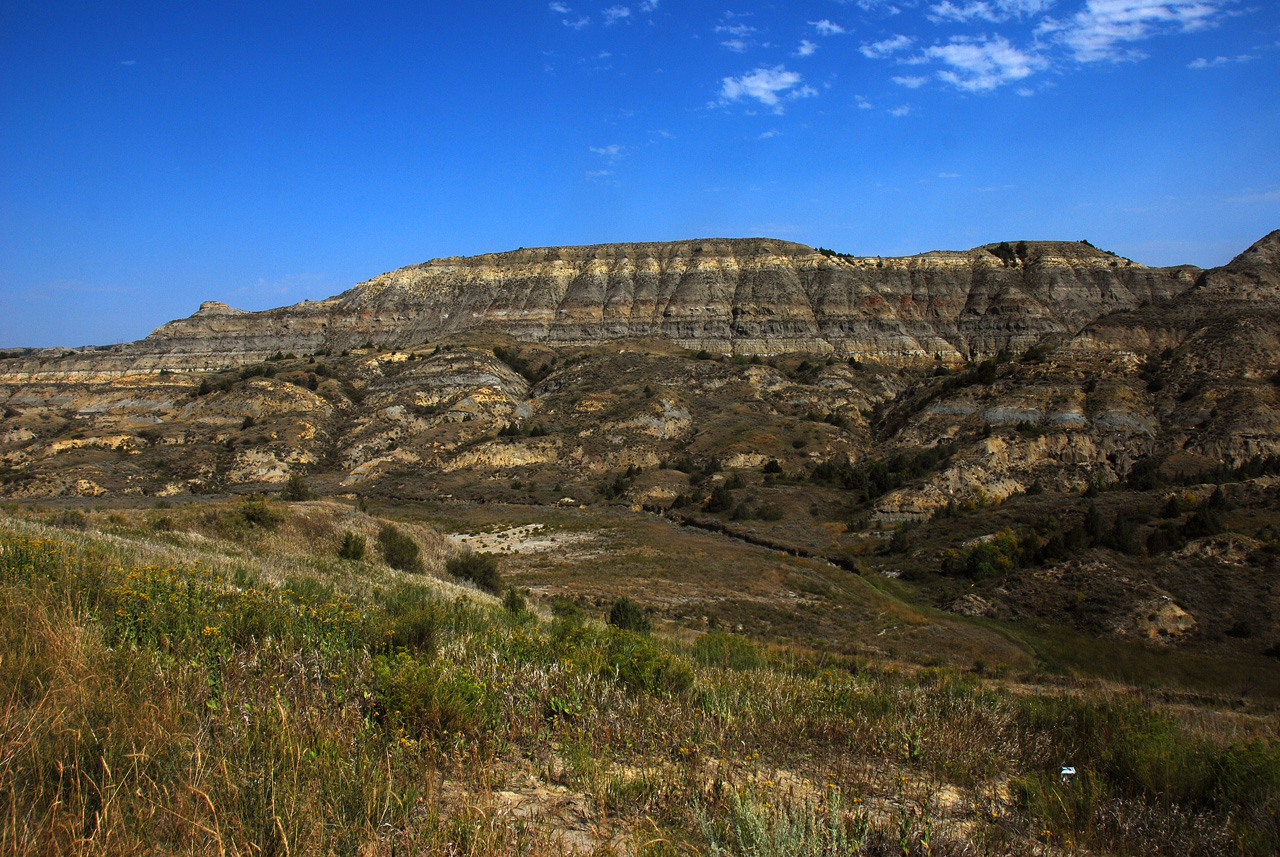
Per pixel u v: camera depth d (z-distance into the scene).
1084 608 41.47
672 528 69.56
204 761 5.85
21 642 7.46
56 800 4.99
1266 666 34.44
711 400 123.38
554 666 10.06
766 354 158.00
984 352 154.00
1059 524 54.06
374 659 9.36
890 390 137.75
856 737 9.15
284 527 33.94
